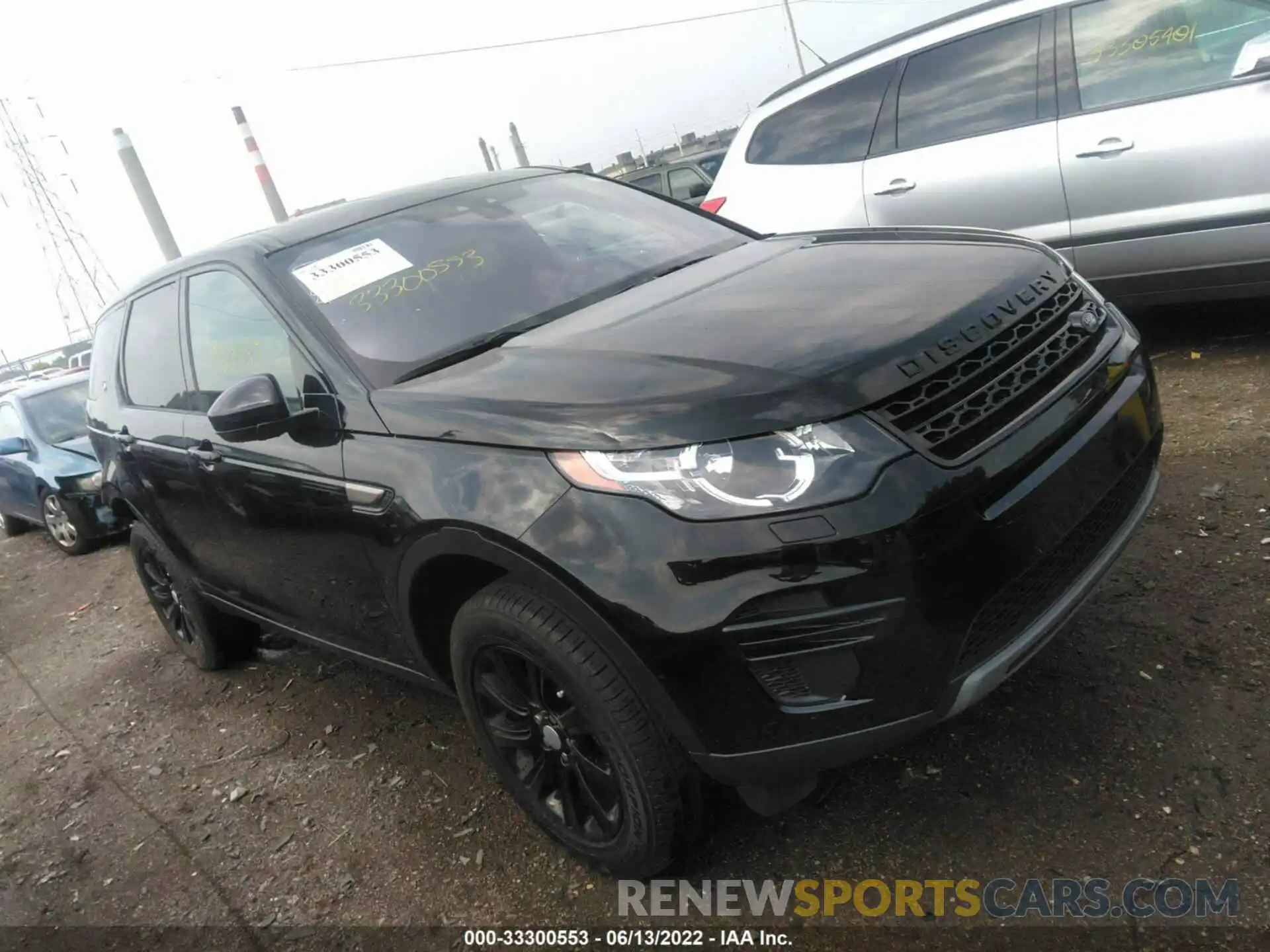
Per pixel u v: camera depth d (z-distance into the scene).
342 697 3.94
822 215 5.60
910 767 2.58
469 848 2.79
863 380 2.00
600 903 2.44
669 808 2.21
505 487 2.16
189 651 4.58
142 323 4.01
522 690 2.44
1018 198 4.86
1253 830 2.11
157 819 3.43
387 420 2.53
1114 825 2.22
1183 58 4.37
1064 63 4.68
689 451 1.96
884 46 5.39
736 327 2.35
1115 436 2.32
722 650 1.93
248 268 3.16
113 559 7.61
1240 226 4.27
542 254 3.22
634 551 1.96
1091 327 2.49
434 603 2.60
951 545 1.92
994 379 2.14
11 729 4.68
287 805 3.28
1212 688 2.53
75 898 3.10
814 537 1.87
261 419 2.61
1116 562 2.35
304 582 3.07
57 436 8.38
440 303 2.96
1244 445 3.73
